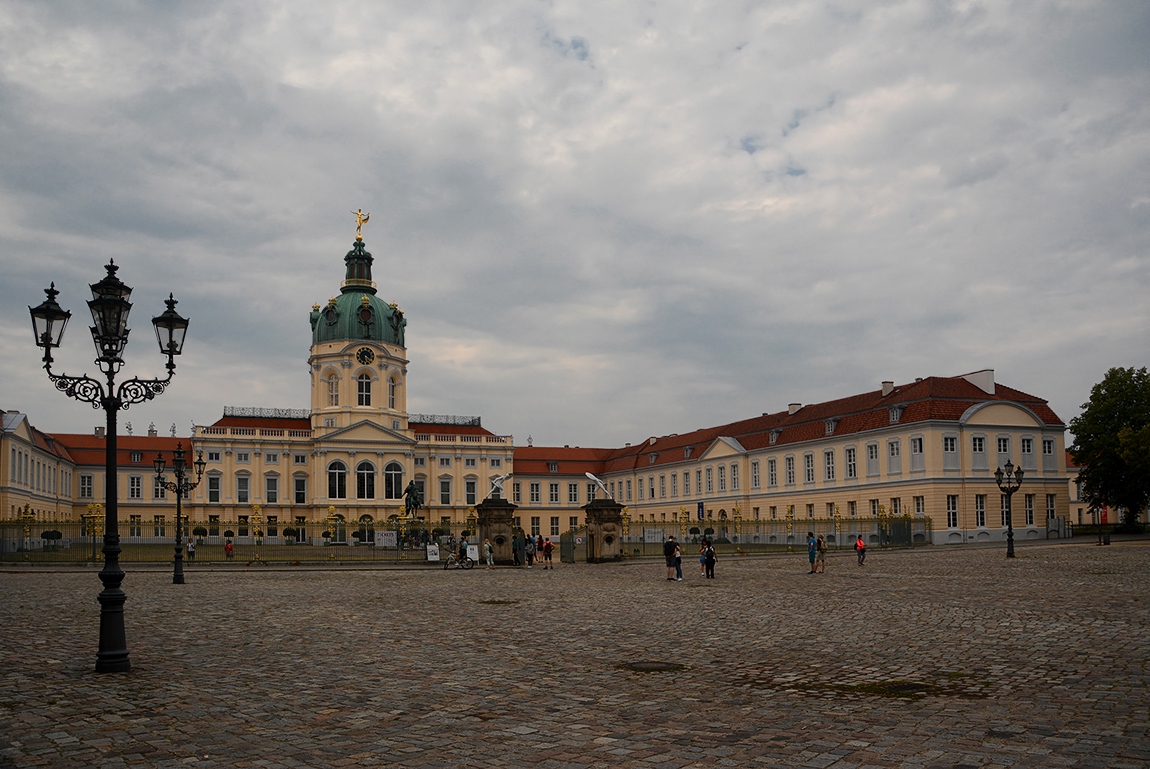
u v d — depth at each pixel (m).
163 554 67.62
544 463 133.38
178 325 18.50
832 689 13.79
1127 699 12.62
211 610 26.62
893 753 10.18
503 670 15.79
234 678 15.06
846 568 46.62
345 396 117.06
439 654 17.66
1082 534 84.19
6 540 63.12
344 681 14.78
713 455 110.19
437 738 11.08
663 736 11.07
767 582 37.44
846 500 88.56
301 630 21.58
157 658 17.23
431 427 130.12
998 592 29.02
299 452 117.06
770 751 10.34
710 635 20.16
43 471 99.56
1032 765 9.66
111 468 16.48
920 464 78.69
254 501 114.25
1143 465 76.75
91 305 17.06
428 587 37.03
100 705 12.97
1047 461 82.12
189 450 114.06
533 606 27.75
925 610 24.16
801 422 97.69
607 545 59.38
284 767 9.93
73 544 67.44
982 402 79.69
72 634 20.80
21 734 11.31
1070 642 17.77
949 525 77.50
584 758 10.16
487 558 57.00
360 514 114.75
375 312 119.56
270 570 52.03
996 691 13.36
